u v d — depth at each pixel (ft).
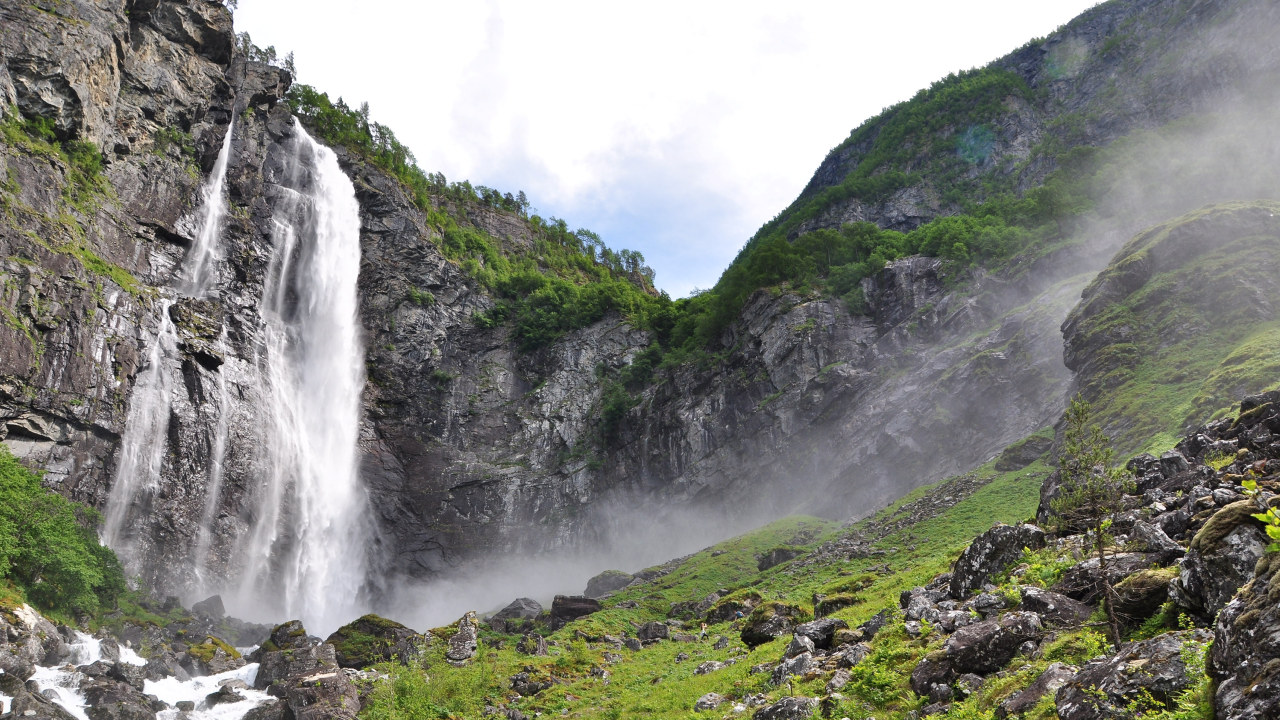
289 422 298.56
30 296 206.08
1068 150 465.06
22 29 232.12
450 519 338.34
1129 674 38.37
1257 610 30.68
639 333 411.34
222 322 273.95
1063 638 51.57
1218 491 58.90
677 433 350.84
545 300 415.44
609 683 117.29
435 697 122.11
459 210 483.10
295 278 332.60
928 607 70.59
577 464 362.74
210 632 186.60
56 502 161.58
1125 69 510.17
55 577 149.18
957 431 259.60
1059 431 188.85
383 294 368.89
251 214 320.70
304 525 289.94
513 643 160.76
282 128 362.12
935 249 356.59
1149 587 48.49
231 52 307.17
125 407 227.20
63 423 209.97
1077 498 62.90
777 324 346.54
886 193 517.96
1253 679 29.63
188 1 294.25
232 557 254.88
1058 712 40.98
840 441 297.33
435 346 374.02
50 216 223.51
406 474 341.41
